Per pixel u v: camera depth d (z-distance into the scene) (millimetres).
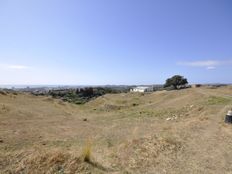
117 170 9102
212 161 10844
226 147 13125
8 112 36531
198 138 14859
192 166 10133
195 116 30172
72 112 54750
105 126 32750
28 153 9883
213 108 32031
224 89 70375
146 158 10570
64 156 9305
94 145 16047
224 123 20266
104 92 144125
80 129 29172
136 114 49188
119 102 85375
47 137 22375
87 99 116688
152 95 89125
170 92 82688
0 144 17344
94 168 8914
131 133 23094
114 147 13023
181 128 18031
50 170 8547
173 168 9789
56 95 122375
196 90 71188
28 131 25047
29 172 8484
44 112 44344
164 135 14539
